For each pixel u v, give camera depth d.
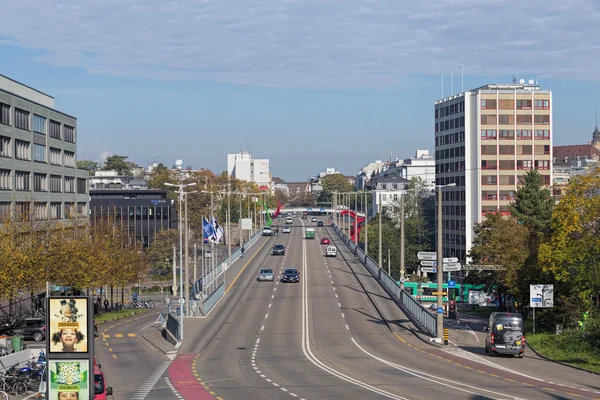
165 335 59.38
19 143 81.75
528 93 149.38
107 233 94.06
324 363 44.25
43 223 76.12
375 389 34.22
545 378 37.91
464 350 51.19
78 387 28.22
